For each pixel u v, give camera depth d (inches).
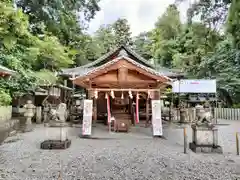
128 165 197.8
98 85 383.6
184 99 794.8
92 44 1039.0
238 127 495.8
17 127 395.5
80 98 869.2
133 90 374.6
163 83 352.8
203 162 209.6
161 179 163.3
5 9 224.2
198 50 864.3
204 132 252.2
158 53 1162.6
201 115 256.2
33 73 473.1
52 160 211.2
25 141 305.4
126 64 351.6
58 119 273.3
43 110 548.4
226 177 168.6
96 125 490.3
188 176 170.2
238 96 725.3
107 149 262.1
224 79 728.3
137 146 280.7
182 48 1062.4
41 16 563.5
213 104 784.3
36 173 172.7
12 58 393.7
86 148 266.7
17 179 159.0
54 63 571.5
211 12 622.2
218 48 749.3
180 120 537.3
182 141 315.9
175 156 231.8
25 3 532.1
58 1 570.9
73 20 781.3
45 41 544.4
